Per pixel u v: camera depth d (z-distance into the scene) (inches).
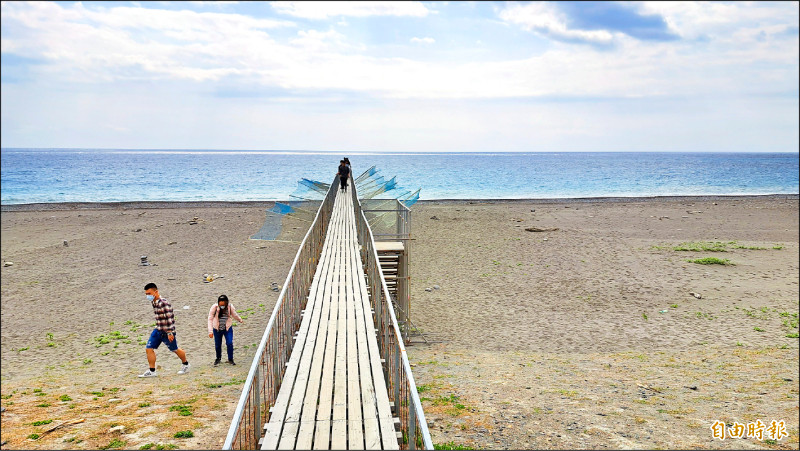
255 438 219.0
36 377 436.1
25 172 3927.2
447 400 371.9
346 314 346.6
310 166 5251.0
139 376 430.9
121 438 281.4
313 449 185.8
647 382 416.2
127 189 2578.7
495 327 599.5
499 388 400.8
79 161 6353.3
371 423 205.6
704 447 297.6
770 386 401.4
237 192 2439.7
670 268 869.8
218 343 467.8
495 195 2358.5
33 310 662.5
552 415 345.4
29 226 1295.5
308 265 456.8
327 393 231.0
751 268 865.5
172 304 681.0
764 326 589.9
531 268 879.1
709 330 580.1
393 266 578.2
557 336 566.6
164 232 1200.2
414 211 1585.9
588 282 791.7
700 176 3727.9
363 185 951.0
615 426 327.9
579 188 2726.4
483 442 303.1
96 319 628.1
